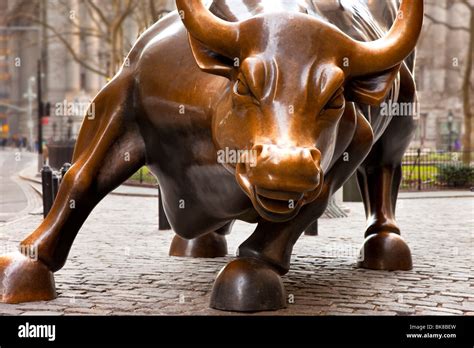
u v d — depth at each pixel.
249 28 4.31
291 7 4.78
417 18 4.52
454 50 59.66
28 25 58.06
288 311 5.11
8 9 51.19
